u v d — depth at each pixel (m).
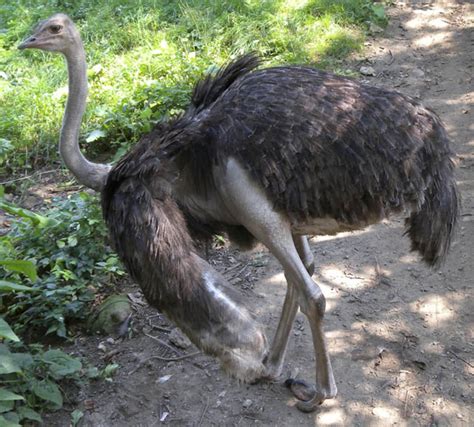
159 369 3.73
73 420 3.44
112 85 6.15
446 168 3.03
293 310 3.44
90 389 3.62
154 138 3.06
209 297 2.89
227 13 6.89
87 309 4.10
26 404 3.43
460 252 4.36
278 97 2.89
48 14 7.38
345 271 4.31
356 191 2.83
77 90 3.38
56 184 5.35
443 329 3.85
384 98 2.94
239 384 3.60
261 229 2.92
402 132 2.88
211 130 2.92
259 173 2.81
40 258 4.31
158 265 2.88
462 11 7.24
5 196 5.24
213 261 4.47
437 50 6.58
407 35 6.85
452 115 5.60
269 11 6.95
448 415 3.37
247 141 2.82
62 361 3.55
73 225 4.44
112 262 4.27
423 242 3.04
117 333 3.97
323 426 3.36
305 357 3.75
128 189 2.98
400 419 3.37
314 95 2.90
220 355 2.91
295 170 2.81
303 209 2.86
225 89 3.19
